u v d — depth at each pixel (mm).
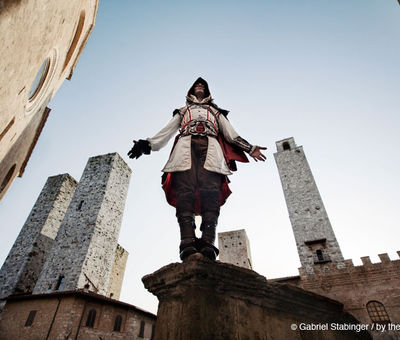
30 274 24281
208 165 2812
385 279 11469
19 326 17062
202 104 3504
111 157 28953
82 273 20688
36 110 7426
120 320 19047
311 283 12258
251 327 2150
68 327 16047
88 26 9195
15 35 3656
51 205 28500
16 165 8781
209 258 2412
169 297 2260
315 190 25984
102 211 24797
